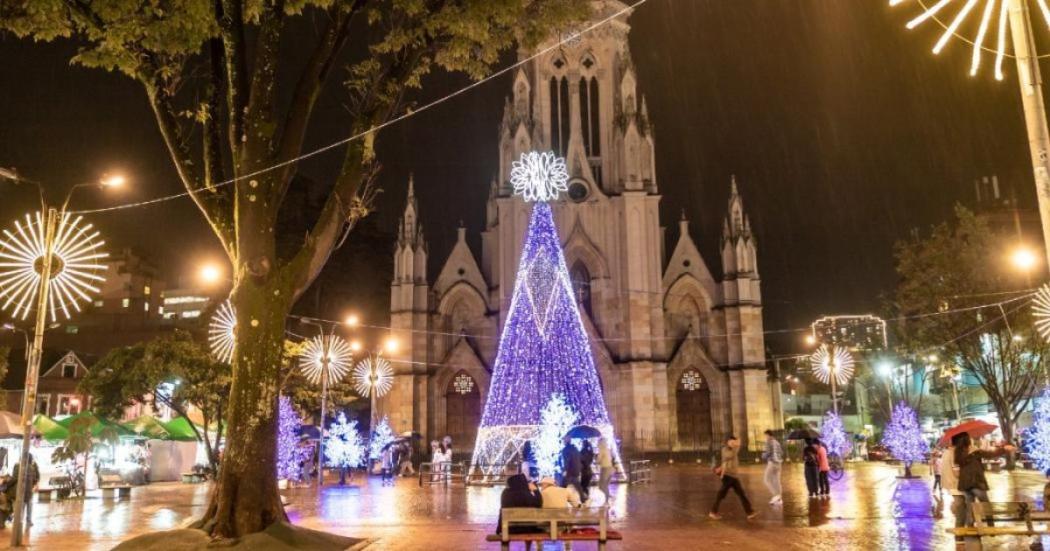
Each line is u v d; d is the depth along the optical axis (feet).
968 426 48.47
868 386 221.66
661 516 66.18
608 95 218.38
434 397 203.62
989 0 42.93
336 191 53.67
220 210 52.85
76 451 99.04
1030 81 43.78
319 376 123.24
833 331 197.47
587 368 134.10
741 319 201.87
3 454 118.32
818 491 83.92
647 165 208.85
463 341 205.98
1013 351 138.92
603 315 200.44
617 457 125.70
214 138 53.88
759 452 191.93
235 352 49.96
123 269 288.92
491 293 211.82
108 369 125.90
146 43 47.73
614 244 205.16
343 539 49.83
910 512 65.98
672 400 203.62
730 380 201.26
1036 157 43.21
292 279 51.16
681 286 210.79
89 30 47.67
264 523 47.67
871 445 223.10
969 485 46.83
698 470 155.22
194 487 126.31
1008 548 45.34
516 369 133.80
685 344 205.46
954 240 143.13
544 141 212.23
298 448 112.47
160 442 153.17
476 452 126.62
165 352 121.70
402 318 201.77
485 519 66.95
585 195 207.72
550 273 138.72
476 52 56.29
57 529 62.80
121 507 84.79
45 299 58.75
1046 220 42.50
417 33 52.95
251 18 51.78
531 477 108.99
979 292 138.31
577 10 56.03
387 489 110.42
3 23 47.11
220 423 121.90
